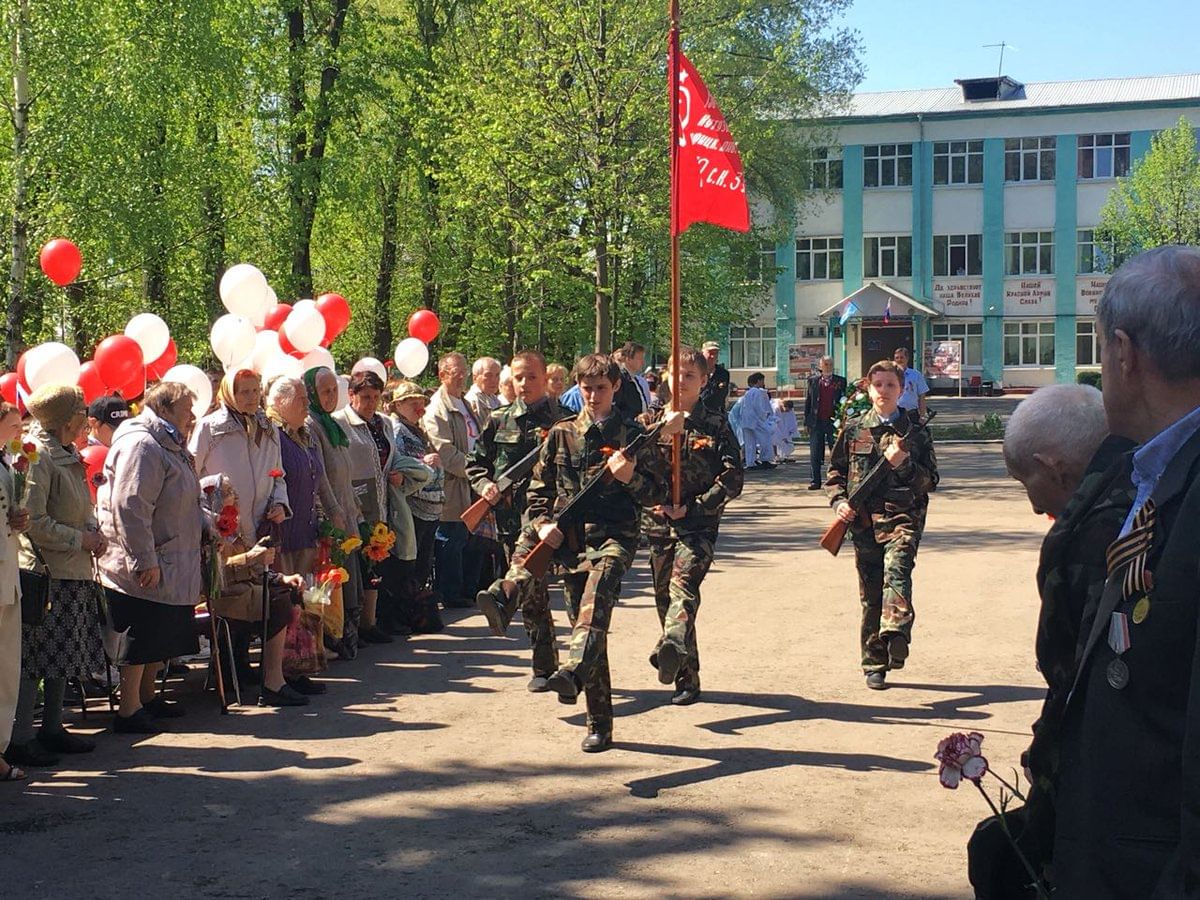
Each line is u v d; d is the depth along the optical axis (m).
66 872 5.02
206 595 7.58
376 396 9.78
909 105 58.75
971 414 45.06
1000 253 56.38
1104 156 55.28
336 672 8.69
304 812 5.74
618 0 22.83
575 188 23.83
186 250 25.44
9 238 21.81
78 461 6.80
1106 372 2.43
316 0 29.45
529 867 5.03
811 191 52.22
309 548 8.43
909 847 5.20
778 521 17.11
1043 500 2.95
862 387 9.60
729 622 10.02
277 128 27.89
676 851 5.18
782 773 6.23
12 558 6.07
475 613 10.91
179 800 5.93
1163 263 2.36
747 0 25.09
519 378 8.98
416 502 10.28
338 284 33.19
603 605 6.56
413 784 6.14
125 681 7.13
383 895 4.76
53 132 21.36
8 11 21.25
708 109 8.02
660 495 7.22
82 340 23.89
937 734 6.89
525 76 23.23
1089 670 2.29
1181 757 2.10
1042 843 2.58
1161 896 2.09
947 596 11.05
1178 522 2.16
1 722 6.09
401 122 29.17
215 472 7.88
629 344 11.09
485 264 29.42
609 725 6.73
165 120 24.78
